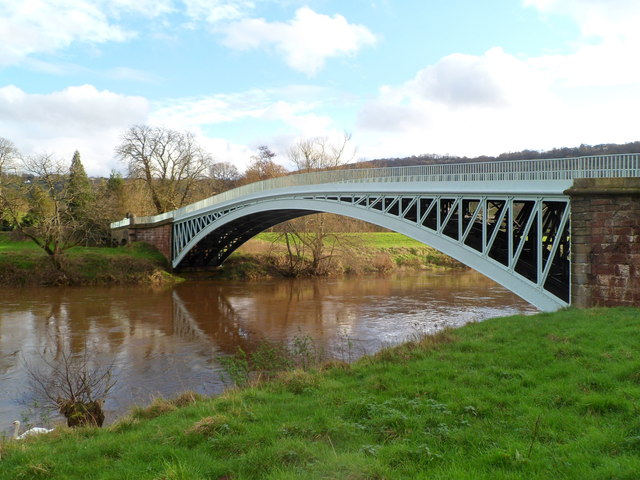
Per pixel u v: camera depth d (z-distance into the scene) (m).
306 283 49.41
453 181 21.56
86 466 6.62
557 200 16.91
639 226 14.56
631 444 6.04
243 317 30.62
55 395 15.83
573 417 7.07
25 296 38.28
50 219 44.78
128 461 6.66
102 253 50.19
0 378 18.09
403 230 24.56
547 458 5.77
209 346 23.08
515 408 7.62
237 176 112.50
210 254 53.31
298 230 56.28
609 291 15.05
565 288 18.45
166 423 8.41
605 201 15.12
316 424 7.47
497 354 10.70
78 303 35.44
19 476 6.42
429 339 13.01
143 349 22.52
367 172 28.08
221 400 9.56
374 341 23.12
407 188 24.23
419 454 6.09
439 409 7.70
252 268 54.94
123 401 15.42
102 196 66.06
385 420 7.30
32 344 23.31
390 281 50.88
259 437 7.00
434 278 53.84
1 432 12.65
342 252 60.31
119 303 35.81
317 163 64.88
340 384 9.68
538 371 9.30
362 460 5.89
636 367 8.74
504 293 40.62
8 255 45.66
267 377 14.33
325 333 25.39
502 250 21.12
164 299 37.97
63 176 45.34
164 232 53.22
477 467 5.69
